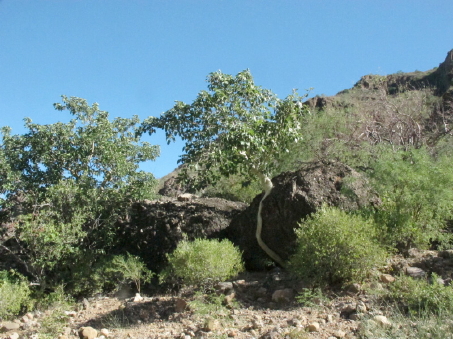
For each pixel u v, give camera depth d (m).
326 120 12.40
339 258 5.68
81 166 10.40
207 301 6.21
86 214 9.27
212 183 8.50
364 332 4.39
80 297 8.36
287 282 6.42
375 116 15.17
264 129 8.14
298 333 4.50
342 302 5.33
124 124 11.77
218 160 7.79
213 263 6.46
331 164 8.02
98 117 11.23
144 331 5.78
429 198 6.28
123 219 9.70
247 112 8.22
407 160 7.18
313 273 5.86
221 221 8.59
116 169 10.11
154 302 6.85
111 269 7.92
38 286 8.58
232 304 5.94
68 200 9.27
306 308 5.41
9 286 7.77
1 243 9.16
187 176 8.38
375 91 19.30
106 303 7.60
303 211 7.27
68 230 8.59
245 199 11.36
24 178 10.28
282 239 7.49
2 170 10.03
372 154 9.70
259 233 7.65
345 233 5.63
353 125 13.63
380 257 5.76
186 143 8.49
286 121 8.37
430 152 10.56
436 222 6.63
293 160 10.54
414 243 6.64
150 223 9.07
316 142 10.76
